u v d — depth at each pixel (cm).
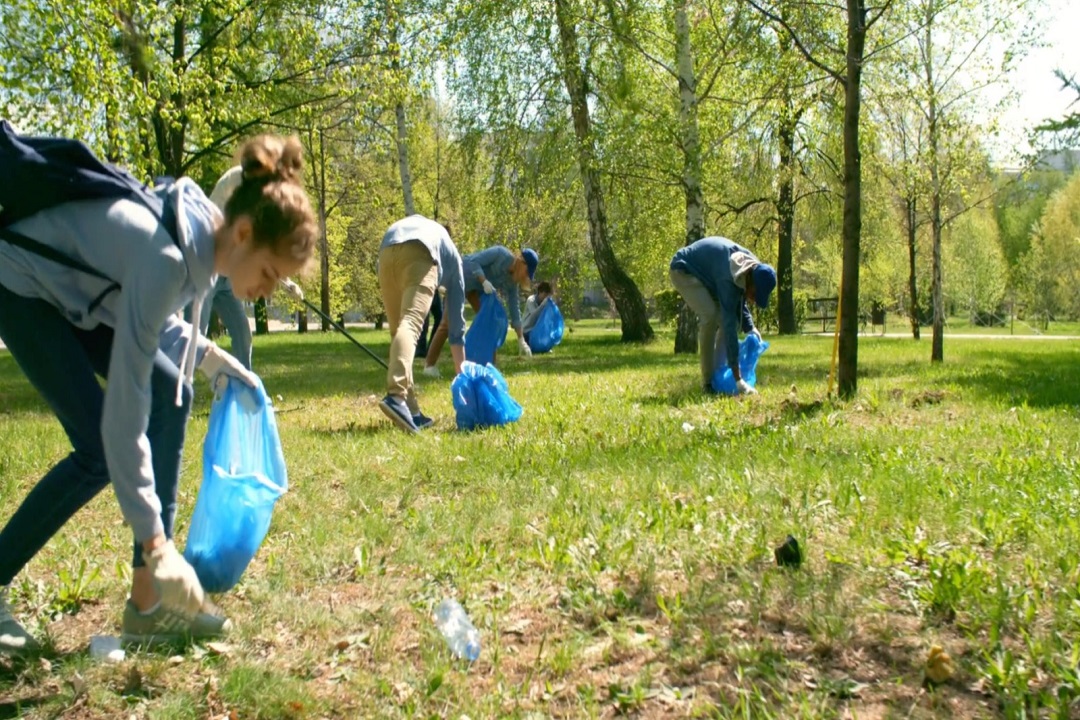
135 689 272
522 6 1888
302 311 3734
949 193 1567
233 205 263
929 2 1376
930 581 331
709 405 807
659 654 289
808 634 299
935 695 257
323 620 317
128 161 1362
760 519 408
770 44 1522
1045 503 423
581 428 687
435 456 583
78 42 1272
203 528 325
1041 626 296
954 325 5806
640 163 1802
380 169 3878
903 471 488
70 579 345
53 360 270
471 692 271
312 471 553
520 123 2036
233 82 1752
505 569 365
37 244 259
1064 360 1479
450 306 802
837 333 838
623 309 2280
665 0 1714
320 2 1842
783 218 2400
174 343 312
